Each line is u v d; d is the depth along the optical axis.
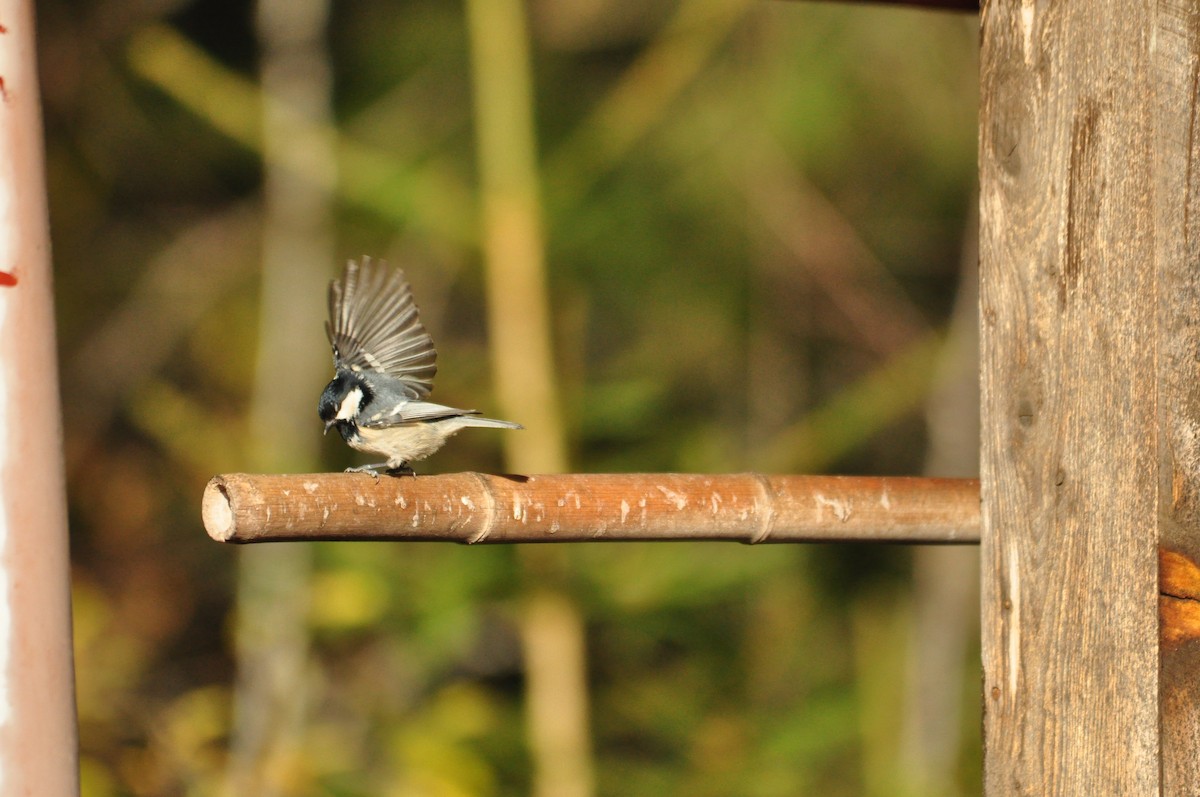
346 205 13.98
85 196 16.92
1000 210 5.68
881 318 17.38
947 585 16.31
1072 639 5.35
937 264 17.52
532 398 12.15
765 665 14.73
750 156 15.63
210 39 17.02
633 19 15.53
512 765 12.34
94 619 12.88
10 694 4.68
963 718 15.99
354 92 15.68
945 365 16.50
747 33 15.57
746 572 12.68
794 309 17.66
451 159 14.37
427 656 12.24
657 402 13.09
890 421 17.45
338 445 14.45
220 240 17.97
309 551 13.16
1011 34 5.66
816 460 15.51
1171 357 5.10
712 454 13.15
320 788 11.81
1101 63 5.33
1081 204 5.38
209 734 12.55
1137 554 5.12
